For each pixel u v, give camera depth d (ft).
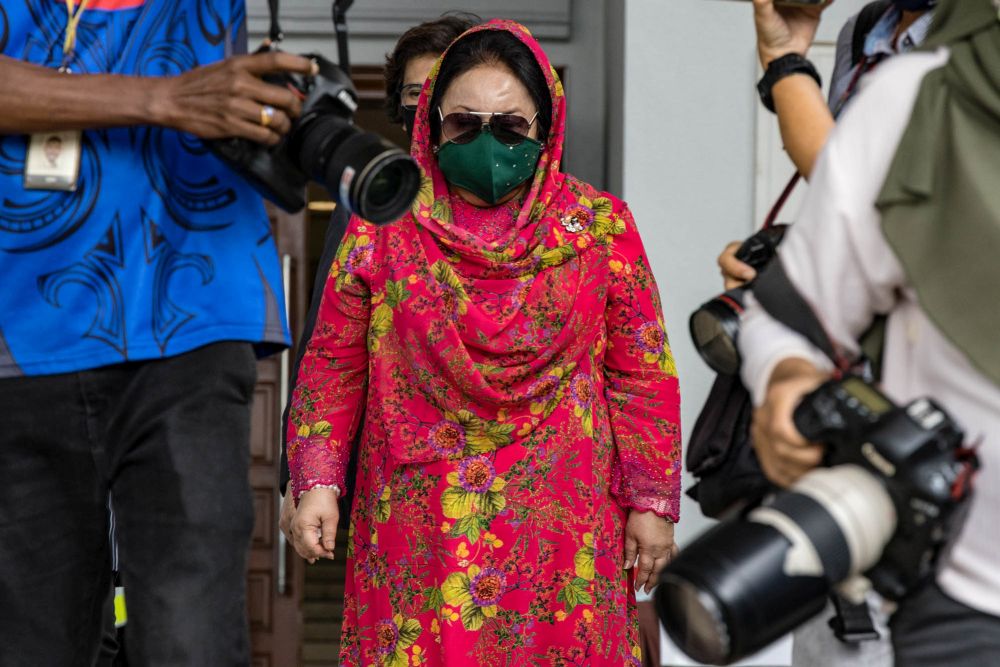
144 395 7.16
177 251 7.22
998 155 5.26
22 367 6.91
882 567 5.11
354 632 10.06
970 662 5.46
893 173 5.41
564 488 9.46
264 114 6.59
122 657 9.12
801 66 7.23
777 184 18.86
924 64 5.55
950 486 4.86
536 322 9.40
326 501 9.93
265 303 7.47
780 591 4.78
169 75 7.16
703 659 5.07
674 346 18.83
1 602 7.05
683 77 18.89
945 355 5.48
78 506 7.21
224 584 7.23
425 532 9.38
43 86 6.61
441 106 9.75
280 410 19.54
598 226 9.82
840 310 5.68
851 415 5.08
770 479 5.58
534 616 9.32
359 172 6.39
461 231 9.46
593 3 20.71
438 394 9.37
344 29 7.64
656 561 10.15
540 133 9.78
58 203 6.93
